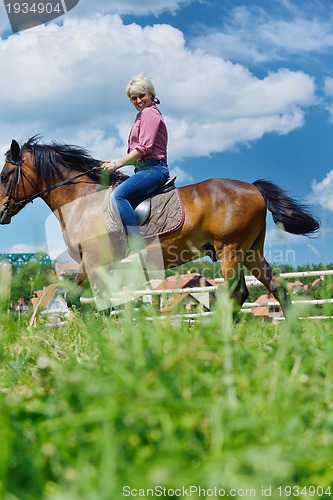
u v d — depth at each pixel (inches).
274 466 38.3
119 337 74.6
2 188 261.7
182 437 46.9
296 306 100.6
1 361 101.1
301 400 59.1
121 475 39.5
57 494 37.1
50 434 50.0
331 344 80.4
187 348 61.7
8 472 43.1
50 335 126.9
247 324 117.1
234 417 47.9
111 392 51.8
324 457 45.4
